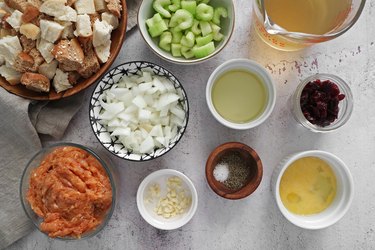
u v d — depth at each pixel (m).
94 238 0.53
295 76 0.54
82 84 0.48
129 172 0.53
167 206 0.52
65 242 0.53
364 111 0.54
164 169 0.50
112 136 0.50
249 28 0.53
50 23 0.45
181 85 0.48
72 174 0.47
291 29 0.47
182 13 0.48
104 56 0.47
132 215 0.53
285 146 0.54
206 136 0.53
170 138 0.50
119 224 0.53
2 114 0.49
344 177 0.51
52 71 0.47
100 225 0.49
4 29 0.47
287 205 0.53
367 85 0.54
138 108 0.49
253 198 0.54
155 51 0.48
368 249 0.54
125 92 0.49
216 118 0.49
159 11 0.48
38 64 0.46
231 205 0.54
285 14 0.47
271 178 0.53
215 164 0.51
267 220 0.54
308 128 0.51
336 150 0.54
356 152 0.54
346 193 0.51
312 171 0.53
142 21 0.48
